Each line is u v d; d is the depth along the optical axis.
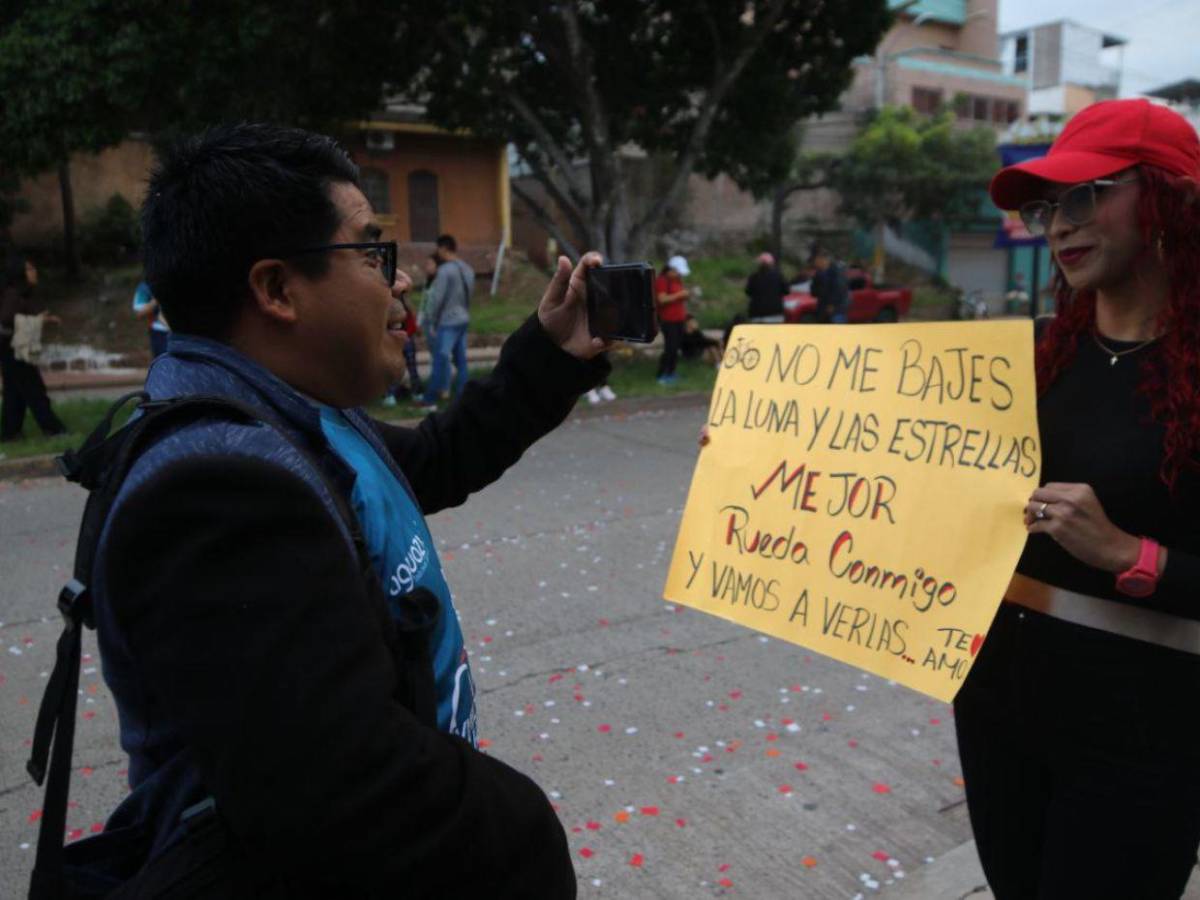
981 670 1.70
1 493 7.36
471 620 4.66
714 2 12.10
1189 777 1.50
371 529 1.15
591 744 3.50
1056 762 1.60
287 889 1.00
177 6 9.28
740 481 1.94
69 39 9.05
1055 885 1.57
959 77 35.81
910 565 1.66
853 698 3.88
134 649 0.92
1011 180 1.64
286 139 1.11
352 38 10.85
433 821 0.93
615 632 4.53
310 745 0.87
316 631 0.90
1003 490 1.58
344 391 1.18
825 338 1.89
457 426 1.63
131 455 0.97
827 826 3.01
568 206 12.60
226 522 0.90
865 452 1.77
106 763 3.38
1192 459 1.46
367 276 1.14
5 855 2.87
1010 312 28.95
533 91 12.91
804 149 31.08
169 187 1.10
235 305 1.11
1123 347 1.58
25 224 19.64
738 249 31.23
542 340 1.65
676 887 2.72
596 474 7.81
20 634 4.53
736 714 3.73
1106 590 1.53
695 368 13.34
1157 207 1.48
